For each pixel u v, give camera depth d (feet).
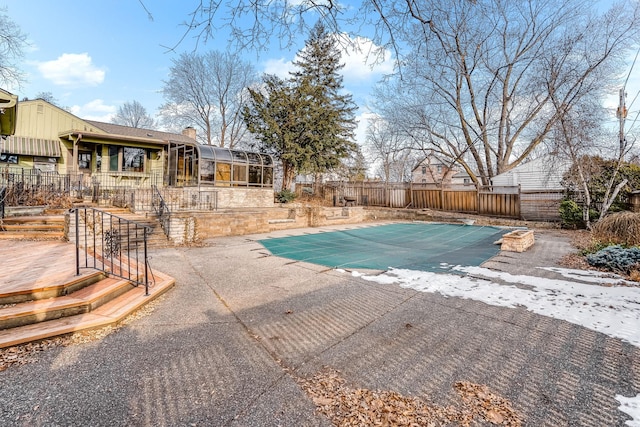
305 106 65.87
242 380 8.54
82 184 42.50
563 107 37.68
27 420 6.79
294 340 11.02
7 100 24.93
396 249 29.89
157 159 59.00
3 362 9.04
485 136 63.98
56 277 13.89
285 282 18.10
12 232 24.09
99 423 6.77
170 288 16.55
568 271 20.65
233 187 50.90
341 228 45.42
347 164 100.17
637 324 12.35
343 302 14.93
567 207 43.11
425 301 15.20
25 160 49.42
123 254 23.56
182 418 7.00
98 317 11.95
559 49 42.37
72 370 8.80
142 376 8.61
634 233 25.00
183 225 30.19
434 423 7.00
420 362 9.64
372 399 7.84
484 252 28.02
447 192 59.26
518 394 8.11
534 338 11.30
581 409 7.52
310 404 7.61
